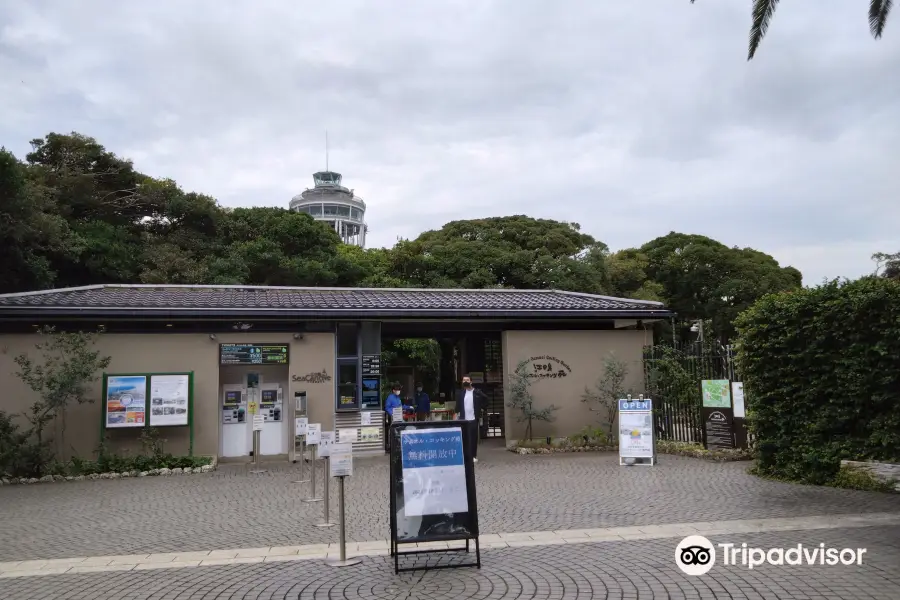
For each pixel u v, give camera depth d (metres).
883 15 8.77
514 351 17.64
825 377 10.58
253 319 15.79
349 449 6.80
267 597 5.65
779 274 44.59
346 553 7.03
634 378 18.09
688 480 11.33
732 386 14.32
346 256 38.72
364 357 16.80
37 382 13.73
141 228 36.56
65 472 13.67
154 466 14.15
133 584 6.11
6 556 7.30
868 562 6.08
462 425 6.75
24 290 24.48
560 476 12.24
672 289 45.53
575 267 36.81
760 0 8.50
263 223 38.03
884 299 9.79
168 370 15.47
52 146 34.84
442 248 38.62
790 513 8.34
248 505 10.04
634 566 6.19
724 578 5.75
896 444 9.74
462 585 5.81
